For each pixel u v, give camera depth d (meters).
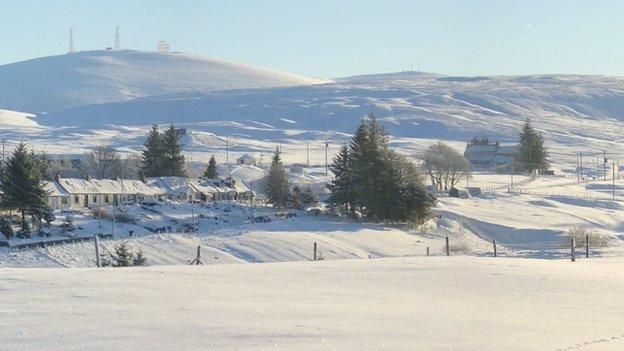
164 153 150.75
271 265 25.19
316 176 176.50
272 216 105.06
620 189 159.50
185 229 91.50
